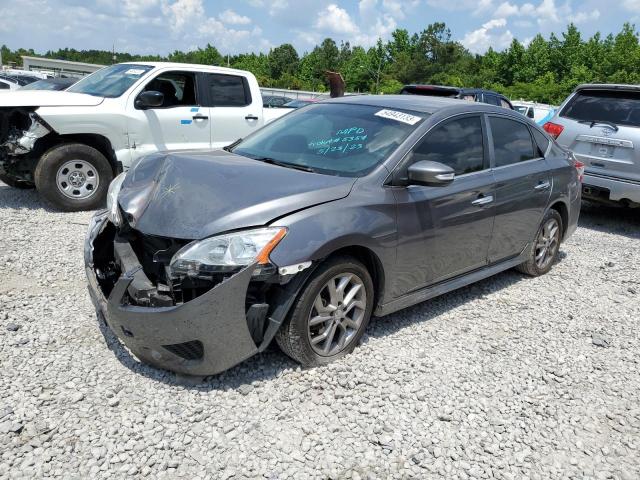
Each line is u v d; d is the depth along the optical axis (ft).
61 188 22.25
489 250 15.01
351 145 12.80
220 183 10.87
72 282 14.84
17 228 19.31
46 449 8.57
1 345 11.30
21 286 14.28
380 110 13.93
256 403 10.04
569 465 9.31
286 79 259.80
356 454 9.05
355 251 11.51
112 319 10.20
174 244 10.05
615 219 28.25
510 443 9.68
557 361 12.62
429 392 10.87
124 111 23.41
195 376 10.65
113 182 13.23
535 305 15.72
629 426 10.50
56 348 11.37
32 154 22.17
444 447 9.42
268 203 10.23
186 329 9.61
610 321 15.07
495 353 12.69
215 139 26.37
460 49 308.60
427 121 13.15
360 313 11.71
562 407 10.87
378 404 10.34
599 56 221.46
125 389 10.18
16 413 9.29
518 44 236.43
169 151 13.85
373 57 267.80
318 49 295.48
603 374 12.25
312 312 10.77
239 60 326.85
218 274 9.56
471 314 14.71
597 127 24.76
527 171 15.87
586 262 20.20
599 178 24.62
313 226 10.27
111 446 8.75
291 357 11.13
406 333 13.21
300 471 8.59
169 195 10.75
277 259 9.78
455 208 13.26
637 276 19.04
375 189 11.62
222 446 8.96
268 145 13.92
